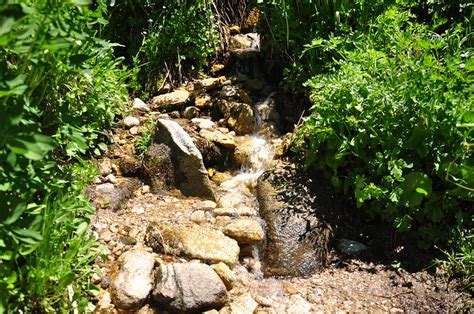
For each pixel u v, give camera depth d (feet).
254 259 11.50
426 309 10.36
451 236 11.33
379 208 11.98
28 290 8.13
